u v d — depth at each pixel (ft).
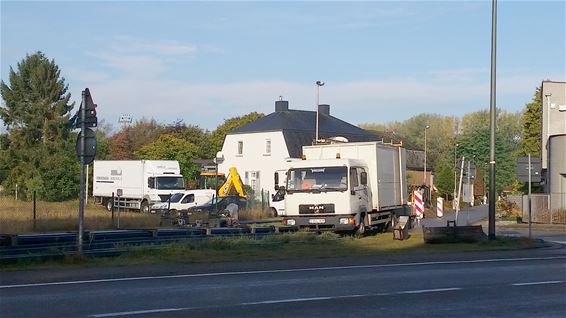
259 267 56.75
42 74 244.42
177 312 34.76
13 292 41.39
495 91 79.41
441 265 58.70
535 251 73.97
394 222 99.86
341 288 43.65
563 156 142.10
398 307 36.65
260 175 227.20
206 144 304.50
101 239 73.56
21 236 67.62
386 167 97.09
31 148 237.45
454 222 87.30
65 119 241.35
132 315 33.86
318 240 79.51
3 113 242.58
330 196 85.51
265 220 129.49
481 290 42.96
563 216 133.28
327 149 95.14
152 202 162.20
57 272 51.85
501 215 159.74
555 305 37.52
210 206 147.43
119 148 301.84
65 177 217.56
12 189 231.50
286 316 33.94
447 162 305.32
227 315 34.06
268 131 225.97
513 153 290.15
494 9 78.54
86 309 35.47
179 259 61.36
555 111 181.57
